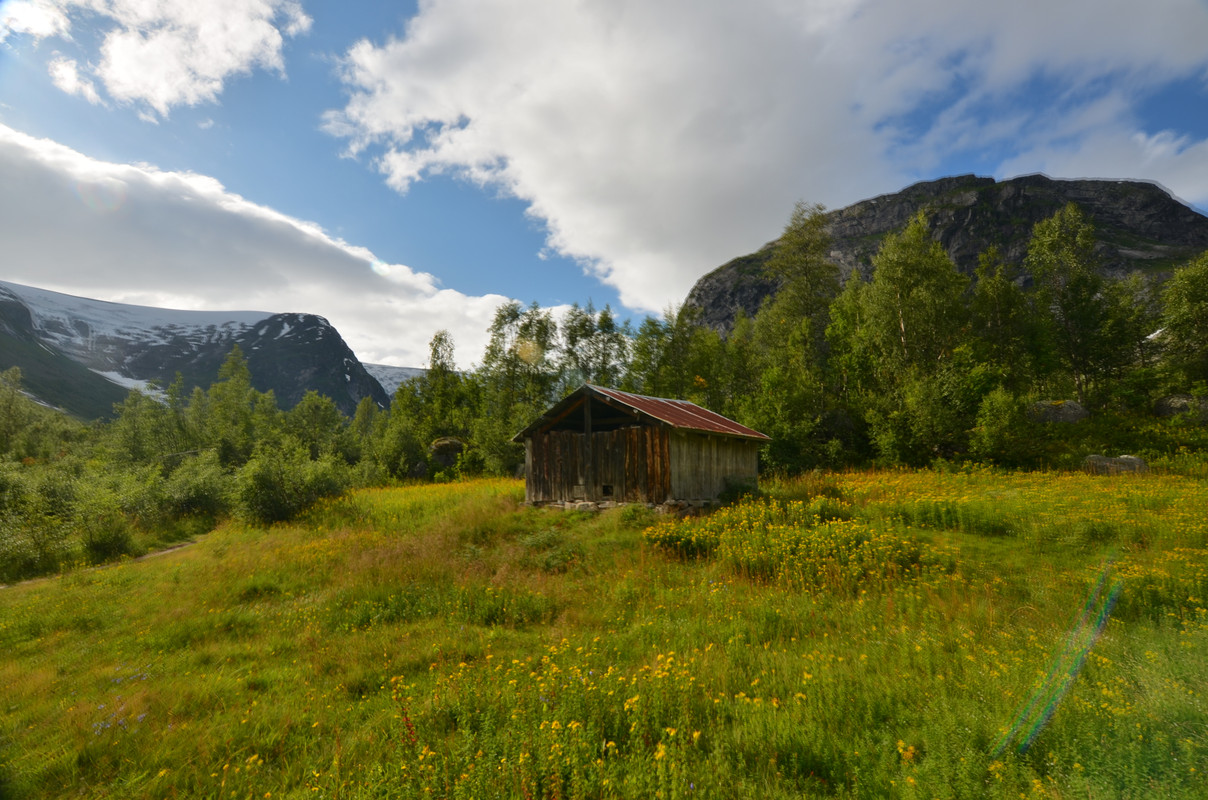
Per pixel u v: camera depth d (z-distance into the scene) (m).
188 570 13.77
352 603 10.49
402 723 5.10
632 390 53.84
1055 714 4.21
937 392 29.83
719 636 7.35
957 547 12.07
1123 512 13.76
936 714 4.48
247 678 7.02
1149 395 34.84
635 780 3.80
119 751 5.19
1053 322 41.72
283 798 4.27
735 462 21.08
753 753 4.32
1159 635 6.57
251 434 65.38
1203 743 3.62
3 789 4.60
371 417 107.69
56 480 20.81
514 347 60.38
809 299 51.56
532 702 5.31
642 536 14.15
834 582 9.91
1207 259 34.47
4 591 13.48
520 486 26.20
